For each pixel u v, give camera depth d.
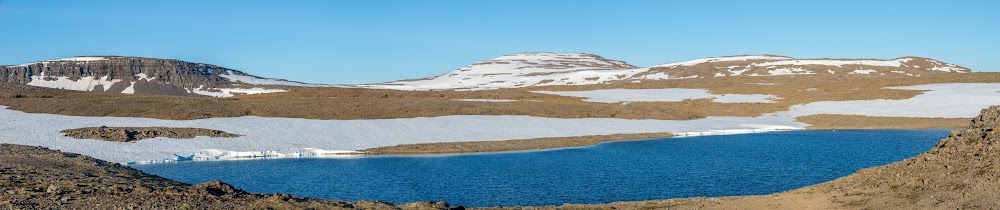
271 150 63.91
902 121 87.12
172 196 24.44
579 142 71.06
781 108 103.00
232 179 45.78
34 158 43.31
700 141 70.88
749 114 99.75
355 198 37.25
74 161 44.94
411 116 87.56
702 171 45.72
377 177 46.06
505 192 38.28
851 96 108.62
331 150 64.62
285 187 41.75
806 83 134.25
